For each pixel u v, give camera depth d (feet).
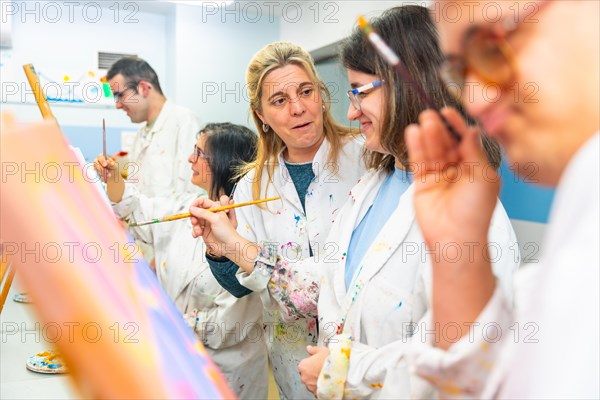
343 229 3.26
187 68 10.71
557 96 0.95
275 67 4.00
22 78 10.34
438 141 1.40
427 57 2.52
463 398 1.40
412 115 2.58
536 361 0.89
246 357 4.42
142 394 1.05
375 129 2.78
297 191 4.39
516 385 0.96
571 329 0.84
